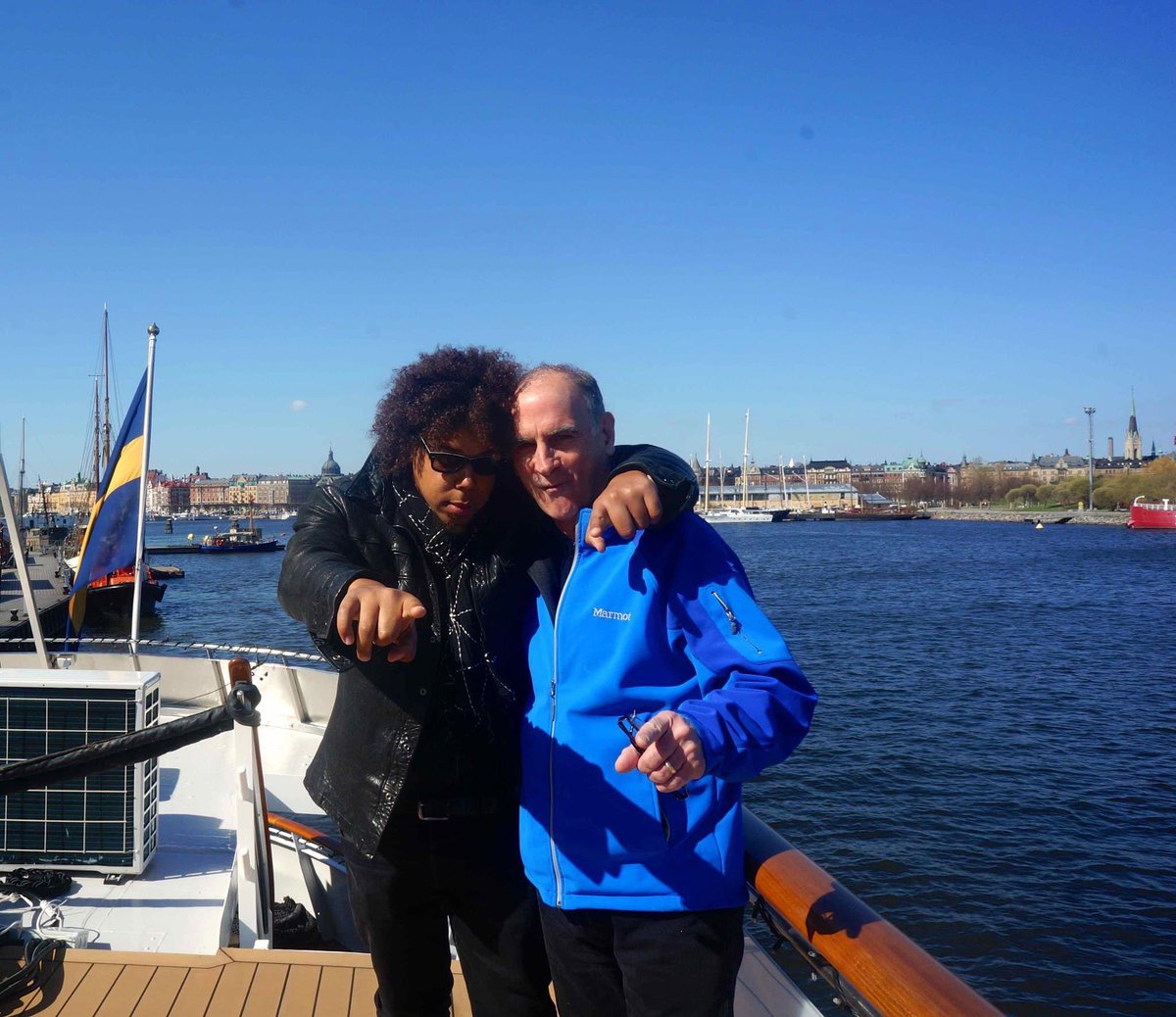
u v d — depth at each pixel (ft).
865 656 93.20
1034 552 264.11
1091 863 40.24
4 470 17.40
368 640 5.23
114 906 12.08
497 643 6.62
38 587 148.66
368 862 7.08
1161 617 122.93
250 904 11.91
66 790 12.63
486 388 6.44
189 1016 9.31
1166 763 54.60
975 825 44.73
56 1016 9.30
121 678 12.44
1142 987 31.14
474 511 6.67
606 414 7.00
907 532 410.31
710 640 5.81
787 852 6.53
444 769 6.73
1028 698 73.31
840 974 5.68
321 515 6.74
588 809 5.95
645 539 6.05
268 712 24.49
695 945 5.78
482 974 7.27
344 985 9.86
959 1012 4.56
